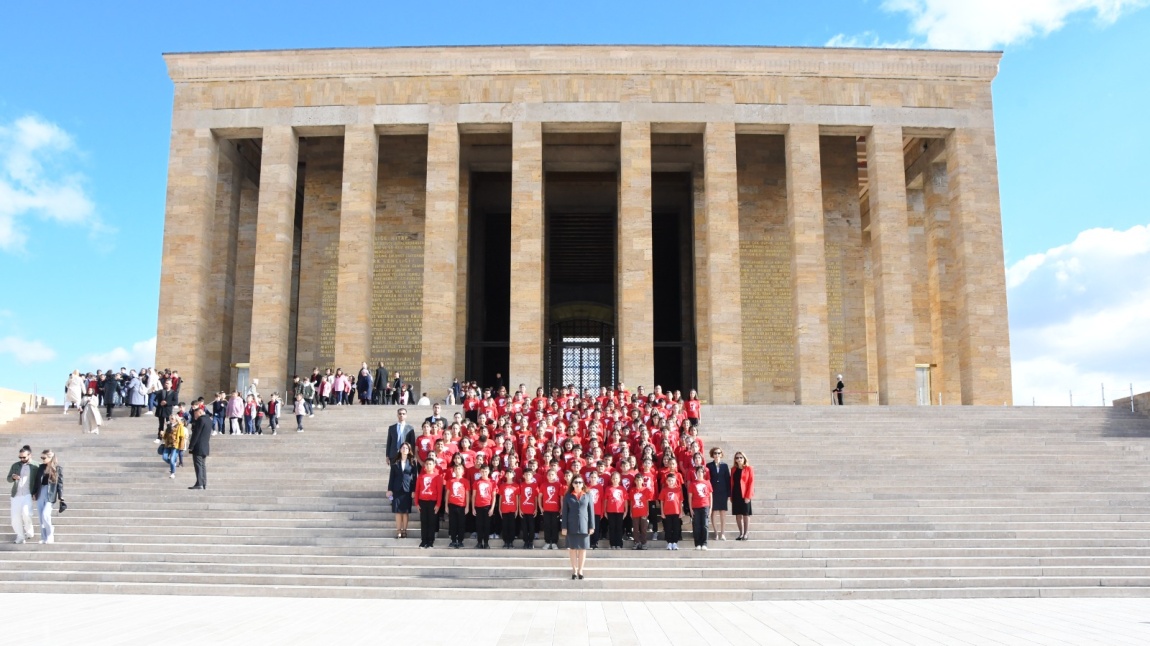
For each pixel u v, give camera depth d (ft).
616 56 131.85
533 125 130.41
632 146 130.00
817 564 57.06
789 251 138.21
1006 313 128.57
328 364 136.67
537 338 125.80
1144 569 55.98
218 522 63.67
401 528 61.05
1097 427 95.14
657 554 58.08
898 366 126.62
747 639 38.40
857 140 144.77
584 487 54.13
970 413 99.76
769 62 132.36
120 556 58.13
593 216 156.25
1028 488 70.85
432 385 124.67
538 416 80.02
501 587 53.11
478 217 152.97
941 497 69.05
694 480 59.62
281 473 74.59
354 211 129.49
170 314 127.95
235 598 51.65
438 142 130.41
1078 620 43.34
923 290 149.89
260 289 128.06
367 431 91.20
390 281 138.82
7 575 55.36
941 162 143.13
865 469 76.07
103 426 96.02
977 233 130.41
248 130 133.28
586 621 43.45
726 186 129.39
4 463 78.64
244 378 136.77
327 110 132.26
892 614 45.80
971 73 134.21
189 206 130.62
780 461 77.20
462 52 131.85
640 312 126.41
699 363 134.92
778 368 137.28
